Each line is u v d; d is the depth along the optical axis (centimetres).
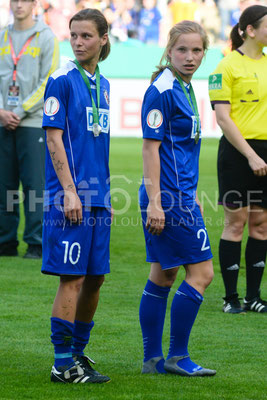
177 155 1383
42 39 2555
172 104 1367
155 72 1419
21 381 1329
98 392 1266
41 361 1467
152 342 1421
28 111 2519
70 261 1321
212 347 1595
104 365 1454
